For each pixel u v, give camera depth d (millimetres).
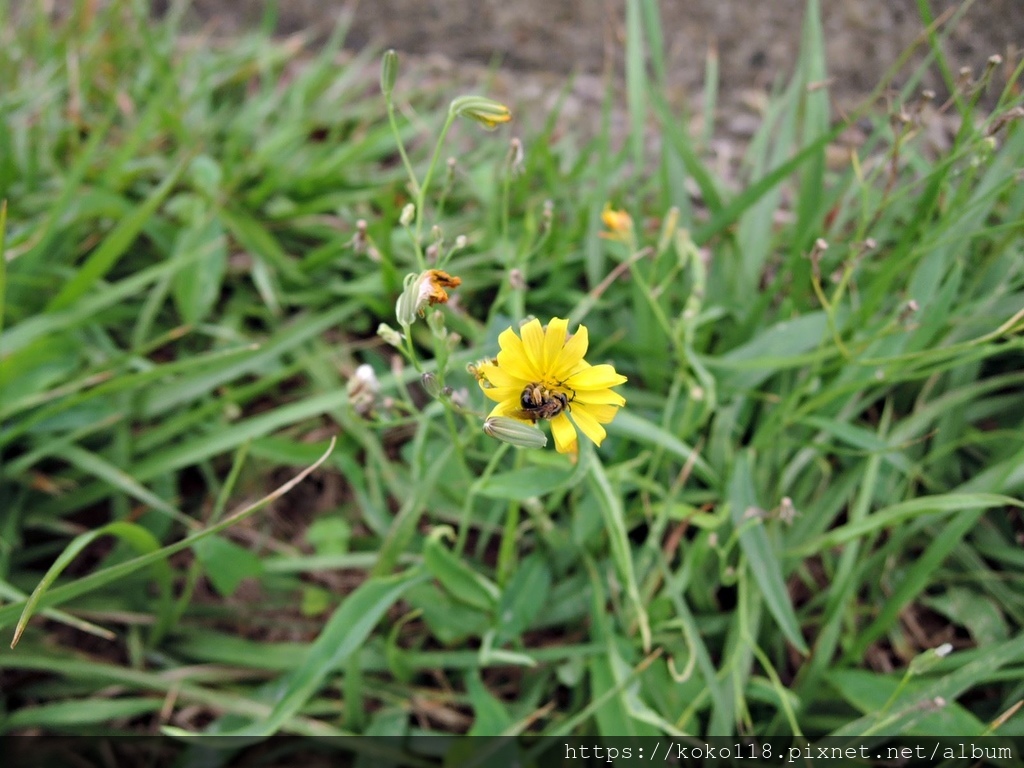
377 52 322
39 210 243
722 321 228
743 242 226
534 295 228
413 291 130
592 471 174
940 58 186
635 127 225
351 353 234
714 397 188
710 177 234
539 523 186
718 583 190
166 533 208
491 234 239
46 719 173
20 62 280
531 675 188
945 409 199
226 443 202
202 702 179
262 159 254
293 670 186
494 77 305
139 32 294
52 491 201
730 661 173
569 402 127
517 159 171
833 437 201
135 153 266
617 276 235
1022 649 154
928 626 196
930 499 163
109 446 209
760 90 303
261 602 199
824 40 292
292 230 255
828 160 283
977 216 194
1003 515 196
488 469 160
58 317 207
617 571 189
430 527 211
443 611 185
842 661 181
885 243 238
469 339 228
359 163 269
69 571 202
